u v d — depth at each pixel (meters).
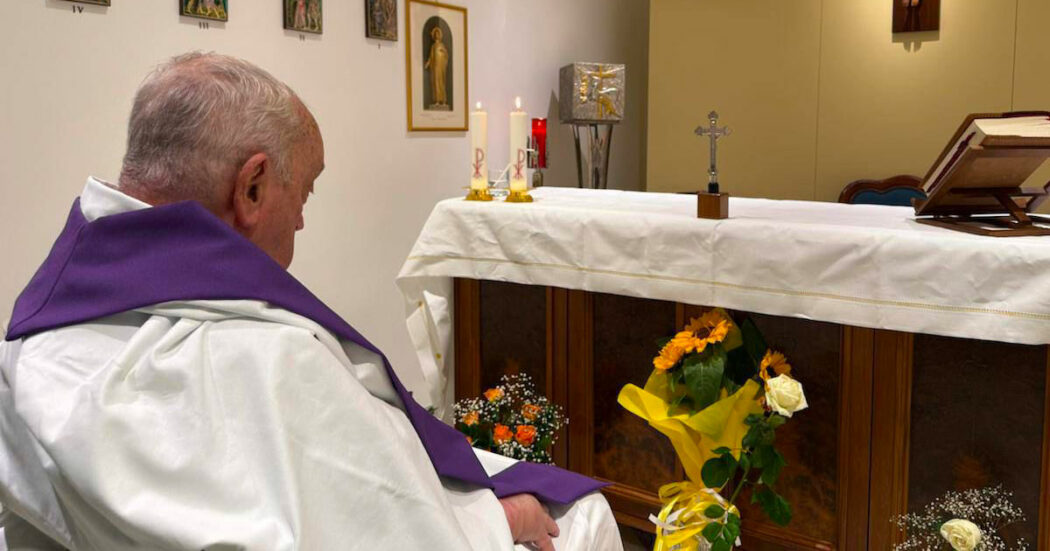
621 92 5.12
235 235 1.10
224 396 1.01
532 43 4.99
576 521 1.51
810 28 4.81
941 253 1.92
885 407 2.10
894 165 4.70
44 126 2.58
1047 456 1.91
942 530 1.83
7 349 1.08
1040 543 1.94
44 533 1.11
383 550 1.03
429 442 1.34
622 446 2.56
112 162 2.80
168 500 0.94
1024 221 2.07
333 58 3.60
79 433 0.93
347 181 3.73
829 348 2.18
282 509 0.96
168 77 1.13
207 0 3.03
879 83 4.68
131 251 1.09
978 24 4.38
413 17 4.03
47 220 2.62
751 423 2.05
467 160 4.52
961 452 2.03
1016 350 1.93
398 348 4.12
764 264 2.16
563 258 2.51
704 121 5.16
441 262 2.73
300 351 1.05
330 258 3.68
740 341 2.27
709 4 5.06
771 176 5.05
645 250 2.36
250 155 1.13
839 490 2.19
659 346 2.44
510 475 1.57
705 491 2.22
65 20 2.61
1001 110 4.39
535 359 2.72
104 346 1.05
